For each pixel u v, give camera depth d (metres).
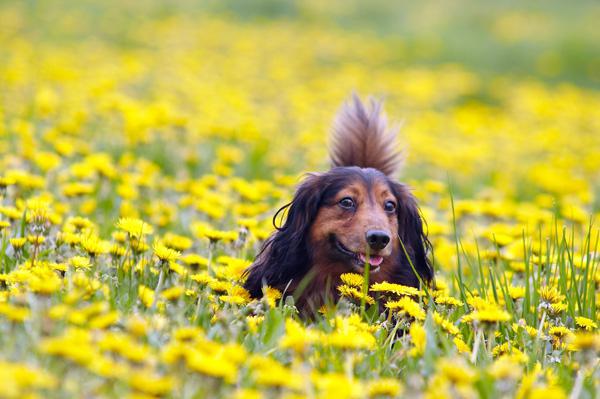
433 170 10.31
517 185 10.23
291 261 4.72
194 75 15.54
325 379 2.53
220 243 5.48
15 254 4.34
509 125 14.66
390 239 4.52
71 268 4.19
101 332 2.83
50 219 4.86
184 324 3.43
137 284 3.97
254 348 3.36
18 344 2.87
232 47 20.31
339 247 4.61
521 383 3.20
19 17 20.89
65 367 2.55
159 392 2.38
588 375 3.37
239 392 2.48
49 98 10.13
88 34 20.38
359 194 4.69
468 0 32.16
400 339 3.63
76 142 8.12
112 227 5.70
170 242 4.73
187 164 8.45
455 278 4.88
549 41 25.20
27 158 6.86
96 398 2.48
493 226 6.24
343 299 4.09
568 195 9.44
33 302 3.09
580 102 17.66
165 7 25.03
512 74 21.75
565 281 4.46
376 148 5.82
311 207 4.74
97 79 13.45
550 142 12.69
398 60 21.69
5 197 5.41
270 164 8.97
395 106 15.72
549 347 3.83
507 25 28.27
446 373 2.68
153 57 17.69
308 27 24.78
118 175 7.20
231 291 4.09
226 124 10.27
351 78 17.45
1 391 2.10
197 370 2.49
